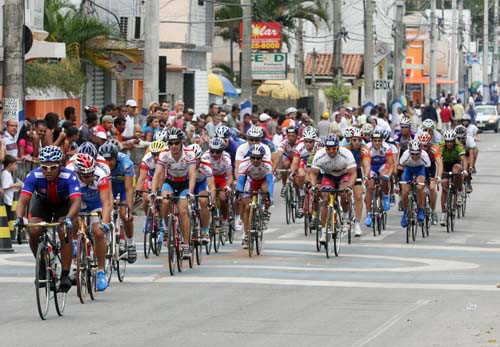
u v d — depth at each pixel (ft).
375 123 269.23
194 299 104.73
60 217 99.40
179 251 124.47
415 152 156.97
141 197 142.20
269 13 419.13
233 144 160.76
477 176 285.43
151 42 221.66
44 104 230.48
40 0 230.89
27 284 114.73
